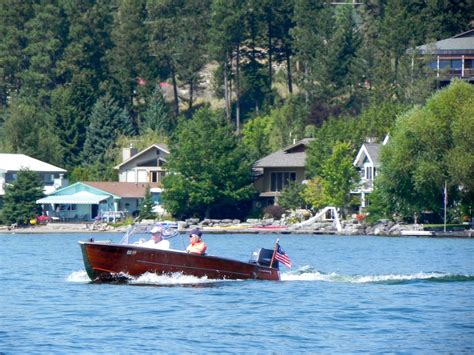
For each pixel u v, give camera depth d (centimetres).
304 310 12212
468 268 18525
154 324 11188
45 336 10506
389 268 18412
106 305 12506
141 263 14250
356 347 10081
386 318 11694
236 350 9906
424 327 11138
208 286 14262
